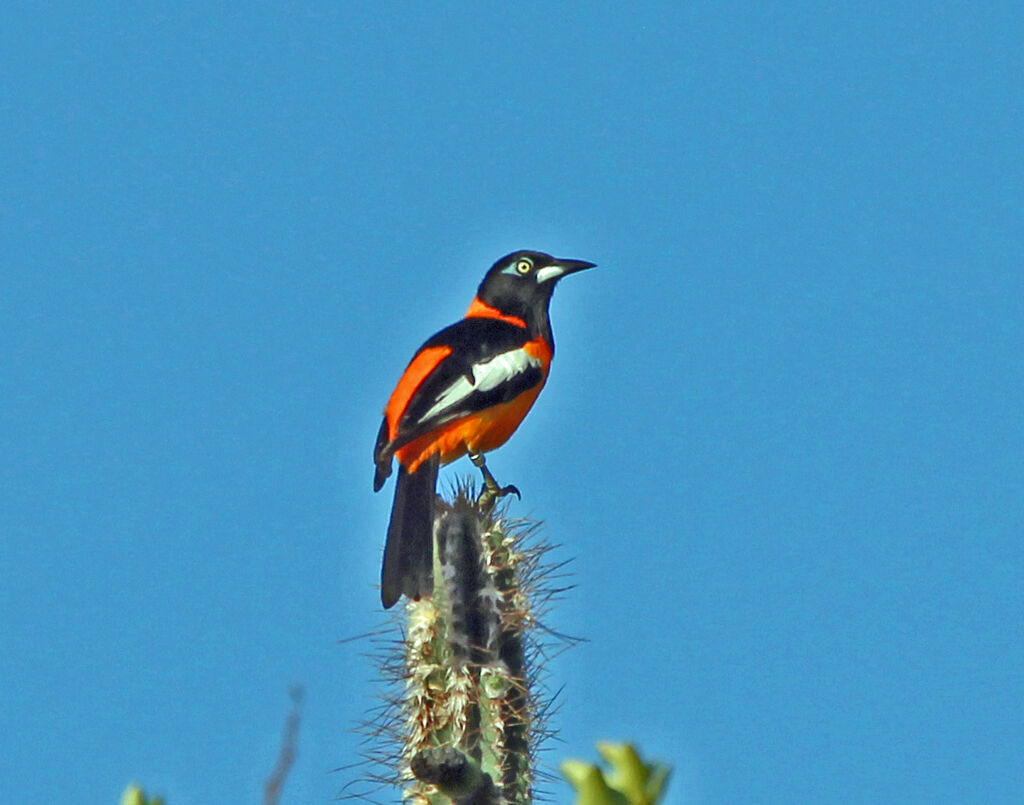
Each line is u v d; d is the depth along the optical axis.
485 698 10.82
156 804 5.63
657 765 5.12
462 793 10.56
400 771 10.99
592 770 5.06
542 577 11.28
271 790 5.76
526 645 11.10
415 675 10.93
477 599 10.98
